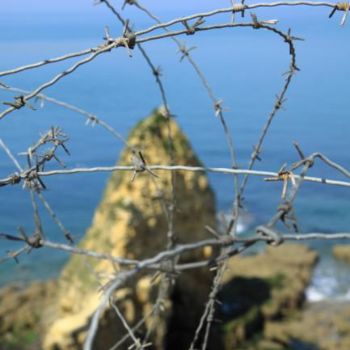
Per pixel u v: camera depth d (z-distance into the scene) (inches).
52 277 1222.3
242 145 2460.6
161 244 724.7
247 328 896.9
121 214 698.2
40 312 936.9
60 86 3791.8
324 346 924.0
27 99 122.6
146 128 733.3
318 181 109.9
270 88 3969.0
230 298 952.3
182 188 739.4
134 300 650.8
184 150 746.2
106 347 636.1
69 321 651.5
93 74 4650.6
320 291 1128.2
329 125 2864.2
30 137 1978.3
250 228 1563.7
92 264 680.4
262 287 1001.5
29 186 118.4
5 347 868.0
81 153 2215.8
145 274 655.8
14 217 1561.3
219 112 137.9
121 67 5049.2
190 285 764.0
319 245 1314.0
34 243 102.9
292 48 131.6
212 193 774.5
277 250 1173.7
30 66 117.3
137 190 706.8
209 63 5477.4
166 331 714.2
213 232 97.7
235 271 1040.8
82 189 1798.7
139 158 126.6
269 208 1702.8
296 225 101.0
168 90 3870.6
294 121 2950.3
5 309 951.6
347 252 1262.3
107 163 2124.8
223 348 857.5
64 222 1585.9
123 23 120.6
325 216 1720.0
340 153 2390.5
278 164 2223.2
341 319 989.8
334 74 4874.5
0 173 1456.7
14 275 1230.9
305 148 2461.9
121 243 695.7
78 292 673.6
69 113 2534.5
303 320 984.9
